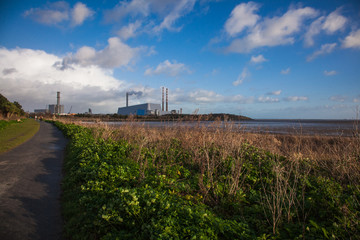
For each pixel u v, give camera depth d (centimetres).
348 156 697
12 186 584
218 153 793
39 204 482
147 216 371
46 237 360
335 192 498
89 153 800
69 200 482
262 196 529
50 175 698
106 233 350
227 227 370
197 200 494
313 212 456
